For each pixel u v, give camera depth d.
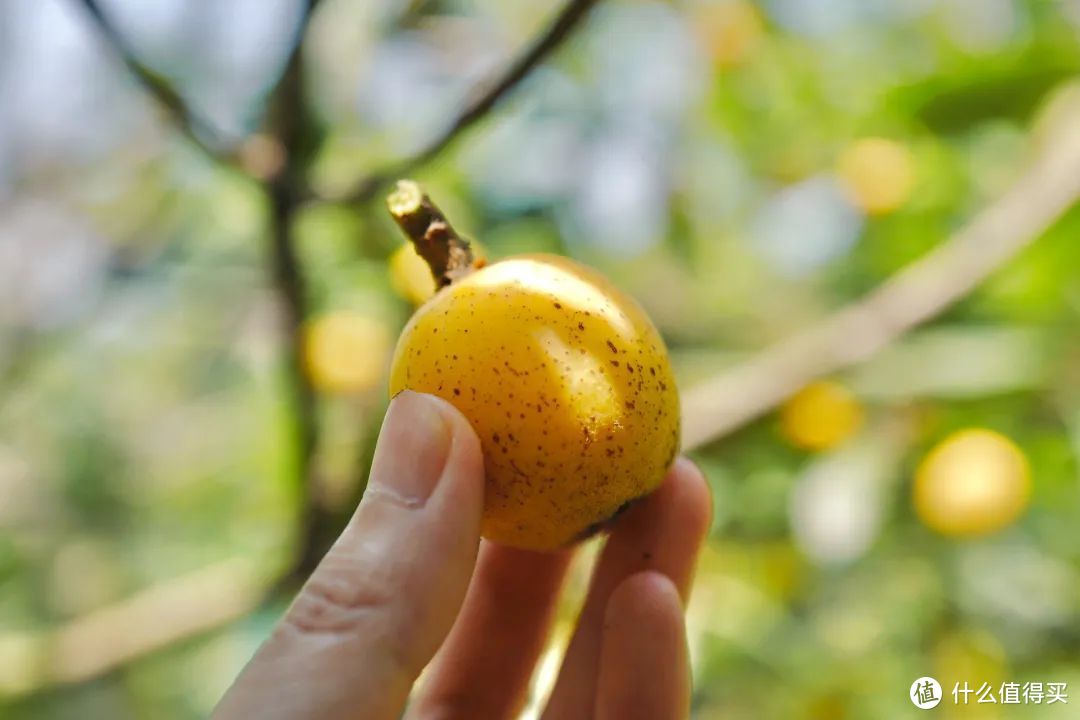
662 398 0.20
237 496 0.47
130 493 0.54
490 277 0.20
